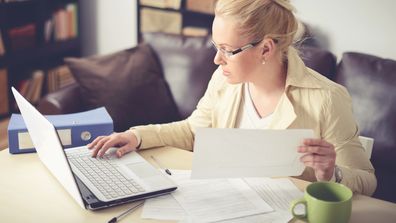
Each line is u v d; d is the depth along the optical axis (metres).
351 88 2.22
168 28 3.19
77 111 2.38
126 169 1.29
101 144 1.38
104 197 1.14
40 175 1.30
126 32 3.47
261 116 1.50
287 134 1.15
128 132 1.45
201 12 3.03
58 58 3.65
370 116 2.16
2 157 1.40
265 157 1.17
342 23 2.66
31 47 3.33
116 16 3.47
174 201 1.17
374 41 2.61
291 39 1.37
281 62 1.43
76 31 3.62
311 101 1.41
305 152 1.16
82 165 1.30
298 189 1.24
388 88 2.16
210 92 1.64
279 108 1.44
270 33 1.31
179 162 1.40
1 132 3.14
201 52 2.50
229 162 1.17
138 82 2.45
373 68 2.21
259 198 1.19
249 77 1.37
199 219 1.09
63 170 1.12
